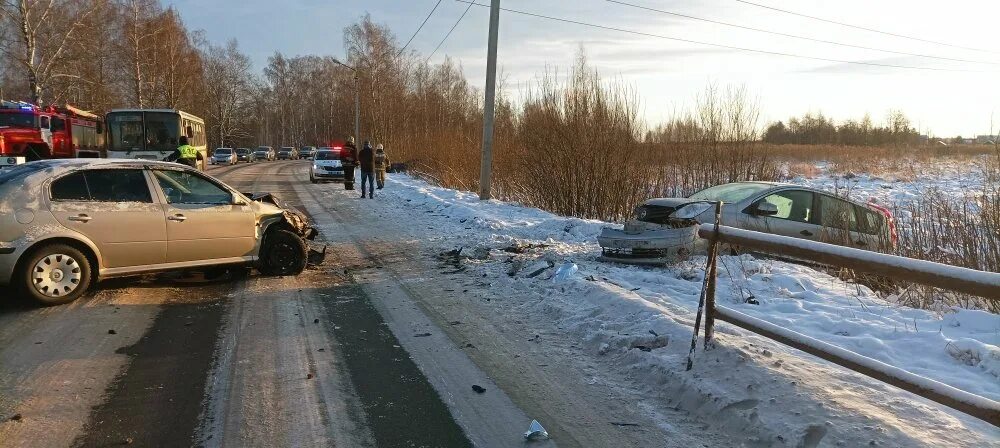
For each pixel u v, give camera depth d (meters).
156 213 6.86
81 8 37.53
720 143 14.91
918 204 10.74
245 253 7.63
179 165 7.27
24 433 3.61
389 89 50.88
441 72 46.78
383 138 46.72
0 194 6.12
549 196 15.88
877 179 28.20
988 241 7.67
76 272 6.39
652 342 5.02
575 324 5.77
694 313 5.82
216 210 7.31
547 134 15.65
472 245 10.41
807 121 56.75
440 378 4.57
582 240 10.98
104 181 6.70
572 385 4.46
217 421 3.83
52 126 23.64
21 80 42.56
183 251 7.08
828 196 8.98
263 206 7.88
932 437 3.29
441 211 15.73
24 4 34.41
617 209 14.61
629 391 4.36
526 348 5.25
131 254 6.73
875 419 3.45
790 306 6.11
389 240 11.07
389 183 26.20
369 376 4.59
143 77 47.88
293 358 4.95
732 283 7.05
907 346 4.80
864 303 6.26
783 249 3.79
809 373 4.16
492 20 17.08
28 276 6.12
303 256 8.05
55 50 36.84
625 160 14.87
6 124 22.17
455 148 24.55
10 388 4.25
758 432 3.57
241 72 83.69
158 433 3.66
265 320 5.98
